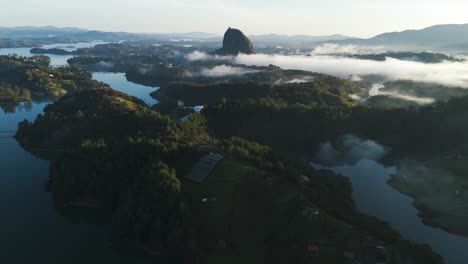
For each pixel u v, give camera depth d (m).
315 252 102.88
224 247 112.75
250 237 115.31
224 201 126.25
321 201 125.44
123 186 140.25
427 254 101.44
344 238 106.12
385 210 150.25
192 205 124.88
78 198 146.62
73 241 123.25
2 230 127.81
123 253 117.00
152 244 115.75
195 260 109.00
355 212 125.81
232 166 144.38
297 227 111.94
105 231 129.88
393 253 101.25
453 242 128.12
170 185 123.56
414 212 149.12
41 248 118.69
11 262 111.19
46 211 141.62
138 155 147.00
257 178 132.62
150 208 120.25
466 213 141.12
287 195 125.25
